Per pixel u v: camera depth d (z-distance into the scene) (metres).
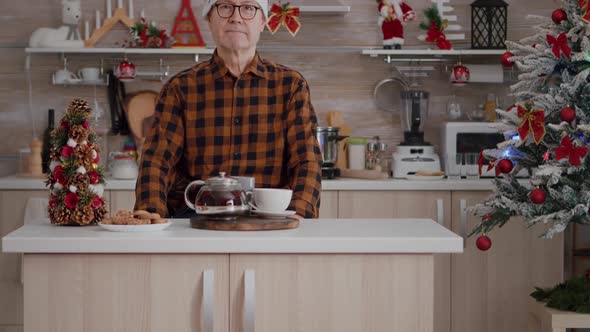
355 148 4.33
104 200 2.15
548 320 2.87
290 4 4.29
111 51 4.28
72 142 2.10
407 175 4.16
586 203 2.81
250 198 2.17
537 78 3.05
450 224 3.97
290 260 1.88
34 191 3.99
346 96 4.55
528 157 3.05
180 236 1.88
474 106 4.55
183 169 2.70
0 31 4.51
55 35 4.32
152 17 4.52
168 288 1.87
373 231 1.99
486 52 4.30
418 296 1.90
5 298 4.01
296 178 2.51
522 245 3.92
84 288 1.86
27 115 4.54
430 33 4.36
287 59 4.55
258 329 1.88
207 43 4.55
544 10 4.52
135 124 4.48
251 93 2.63
